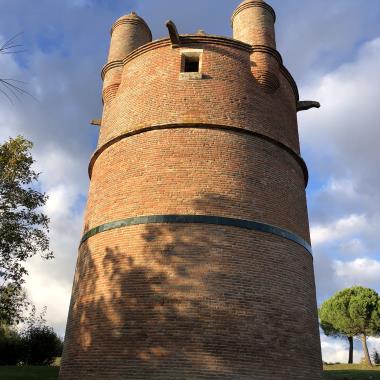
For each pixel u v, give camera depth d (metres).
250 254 14.43
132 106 17.73
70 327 15.45
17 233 22.19
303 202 17.80
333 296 50.19
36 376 26.75
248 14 19.42
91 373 13.48
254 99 17.41
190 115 16.42
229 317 13.29
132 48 20.72
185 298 13.43
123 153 16.94
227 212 14.87
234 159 15.90
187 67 18.44
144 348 13.01
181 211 14.81
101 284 14.78
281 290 14.45
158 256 14.21
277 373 13.16
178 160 15.75
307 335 14.55
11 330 38.28
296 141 18.92
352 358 49.22
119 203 15.91
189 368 12.54
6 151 23.02
